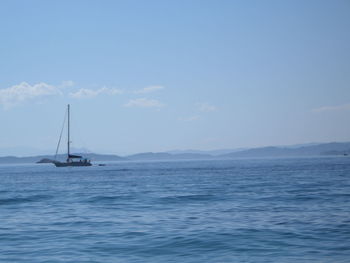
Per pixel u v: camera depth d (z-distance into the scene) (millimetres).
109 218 30562
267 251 19234
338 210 31891
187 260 18062
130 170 150500
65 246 21000
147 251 19750
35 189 62938
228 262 17547
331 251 18922
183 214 31891
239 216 30000
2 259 18547
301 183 61000
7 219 31359
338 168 120688
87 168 191250
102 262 17875
